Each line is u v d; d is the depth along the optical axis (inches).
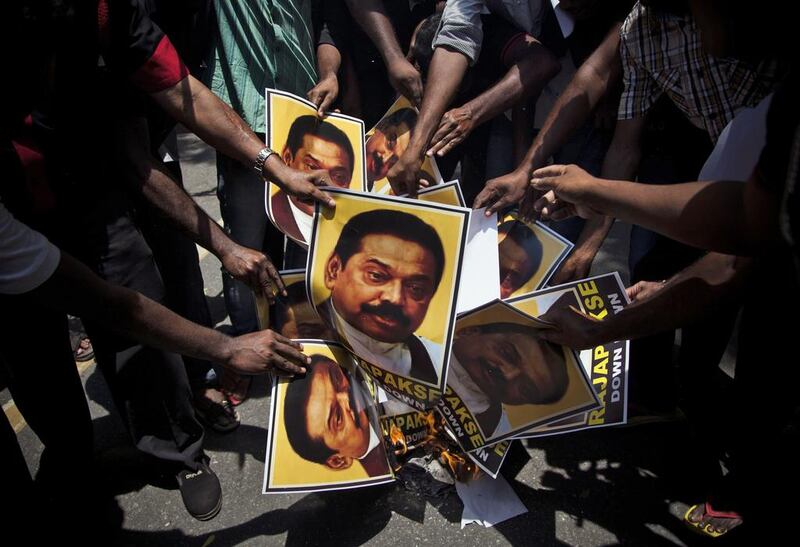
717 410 77.7
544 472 78.6
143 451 75.4
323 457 67.2
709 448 78.0
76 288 52.3
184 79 67.4
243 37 81.8
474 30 80.0
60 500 76.0
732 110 61.8
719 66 60.1
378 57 95.6
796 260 33.9
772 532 56.5
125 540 74.2
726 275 53.1
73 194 62.8
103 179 65.4
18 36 52.2
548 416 64.8
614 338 58.6
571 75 88.4
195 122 68.7
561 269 76.5
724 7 35.9
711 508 69.9
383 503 75.1
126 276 68.8
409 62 90.3
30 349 66.2
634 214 50.5
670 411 84.9
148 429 74.6
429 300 59.9
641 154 74.6
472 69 88.5
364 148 83.6
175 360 72.5
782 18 34.5
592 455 80.7
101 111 63.1
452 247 59.2
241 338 64.0
